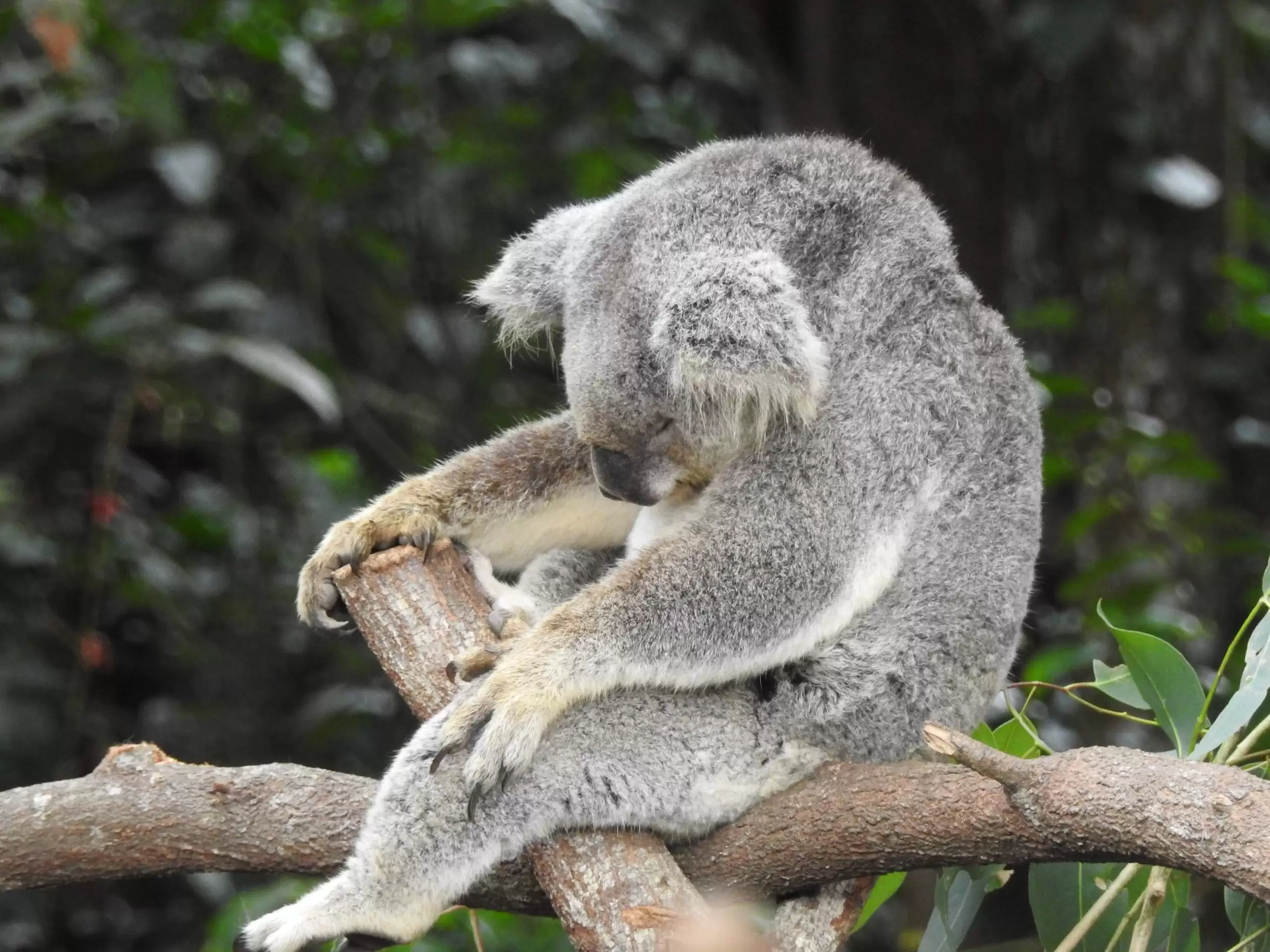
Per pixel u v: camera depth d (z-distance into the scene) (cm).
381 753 1188
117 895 1191
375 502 714
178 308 1156
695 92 1547
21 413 1116
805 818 570
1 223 1138
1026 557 666
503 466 726
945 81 1499
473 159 1294
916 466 635
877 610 639
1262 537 1179
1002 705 882
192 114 1259
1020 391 678
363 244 1262
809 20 1527
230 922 877
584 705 607
